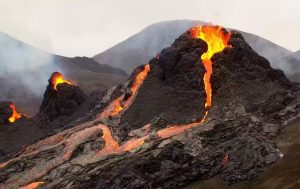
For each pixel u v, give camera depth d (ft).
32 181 273.95
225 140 267.80
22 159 300.61
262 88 322.96
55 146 310.04
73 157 291.99
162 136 282.15
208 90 320.29
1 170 292.40
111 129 314.76
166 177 242.58
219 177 237.86
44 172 281.33
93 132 309.63
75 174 267.80
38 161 296.71
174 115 305.12
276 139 264.31
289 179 212.43
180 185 239.91
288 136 261.85
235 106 296.92
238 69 333.42
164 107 316.19
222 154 251.80
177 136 274.77
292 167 222.28
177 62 344.28
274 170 226.79
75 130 333.83
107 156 276.62
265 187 215.31
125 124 314.55
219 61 330.34
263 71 338.75
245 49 346.13
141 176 243.60
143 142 281.33
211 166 246.88
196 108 304.30
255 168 232.94
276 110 303.48
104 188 241.76
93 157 281.33
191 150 260.42
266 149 243.60
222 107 298.35
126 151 276.82
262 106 303.89
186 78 326.03
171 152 257.55
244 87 318.45
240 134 268.00
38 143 340.80
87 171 266.36
